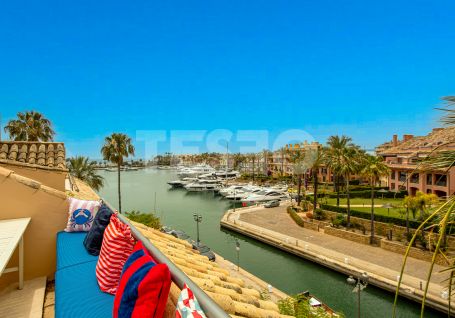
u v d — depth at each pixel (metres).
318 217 37.69
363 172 31.19
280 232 33.31
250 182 84.38
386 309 17.95
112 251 2.74
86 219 4.88
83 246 4.05
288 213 44.59
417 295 17.36
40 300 3.96
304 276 23.25
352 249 26.52
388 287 18.95
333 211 37.16
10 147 7.92
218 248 30.70
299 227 35.88
